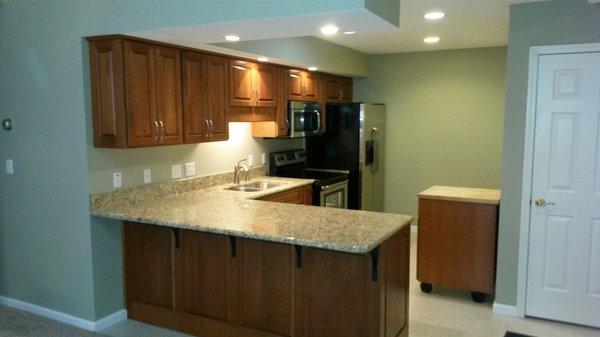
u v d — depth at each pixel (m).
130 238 3.57
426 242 4.12
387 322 2.87
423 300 4.04
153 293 3.52
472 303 3.98
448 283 4.06
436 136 6.09
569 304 3.58
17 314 3.67
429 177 6.18
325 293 2.88
